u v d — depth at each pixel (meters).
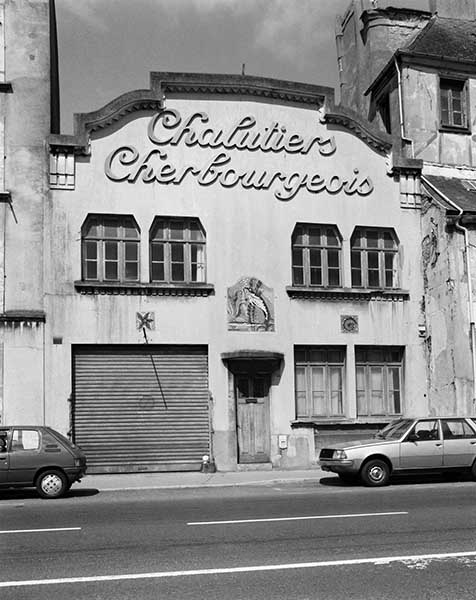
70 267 21.38
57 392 20.80
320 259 23.52
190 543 10.08
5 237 21.12
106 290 21.50
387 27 29.62
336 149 23.95
